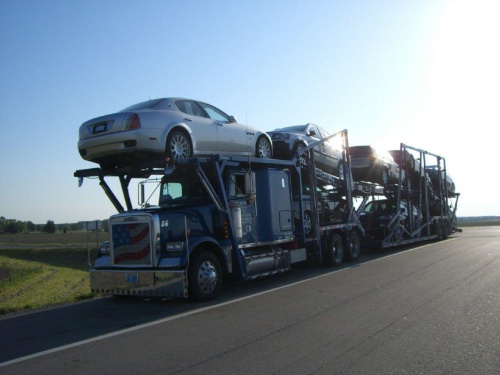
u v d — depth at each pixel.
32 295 13.95
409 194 18.69
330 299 7.98
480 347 5.09
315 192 12.35
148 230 8.24
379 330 5.84
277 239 10.39
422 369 4.44
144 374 4.59
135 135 8.21
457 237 23.92
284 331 5.97
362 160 16.05
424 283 9.20
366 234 16.78
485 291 8.14
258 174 10.30
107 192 9.80
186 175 9.59
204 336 5.92
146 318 7.33
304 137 13.11
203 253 8.40
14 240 74.75
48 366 5.01
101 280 8.67
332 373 4.38
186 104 9.60
